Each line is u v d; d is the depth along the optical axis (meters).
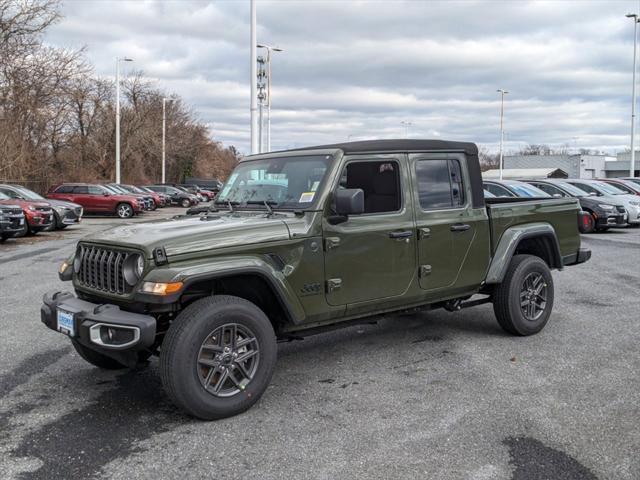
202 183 56.28
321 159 4.86
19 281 9.81
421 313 7.39
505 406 4.31
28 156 33.03
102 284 4.34
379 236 4.94
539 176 78.69
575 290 8.79
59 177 38.31
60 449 3.69
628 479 3.26
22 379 5.02
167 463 3.50
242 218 4.76
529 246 6.60
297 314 4.50
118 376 5.10
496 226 5.88
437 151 5.43
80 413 4.27
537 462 3.46
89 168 47.75
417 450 3.63
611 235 17.27
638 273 10.35
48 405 4.43
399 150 5.16
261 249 4.31
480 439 3.77
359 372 5.15
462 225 5.52
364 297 4.90
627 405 4.30
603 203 17.81
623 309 7.49
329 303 4.70
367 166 4.97
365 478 3.30
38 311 7.55
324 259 4.63
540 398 4.45
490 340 6.11
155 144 63.41
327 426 4.01
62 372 5.20
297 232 4.49
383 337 6.30
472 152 5.73
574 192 18.80
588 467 3.40
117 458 3.56
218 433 3.92
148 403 4.47
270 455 3.59
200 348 4.00
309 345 6.02
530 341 6.05
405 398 4.51
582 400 4.40
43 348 5.92
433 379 4.93
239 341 4.21
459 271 5.54
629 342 5.97
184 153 73.75
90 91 45.41
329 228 4.66
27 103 31.88
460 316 7.23
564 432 3.86
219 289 4.53
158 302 3.85
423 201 5.30
